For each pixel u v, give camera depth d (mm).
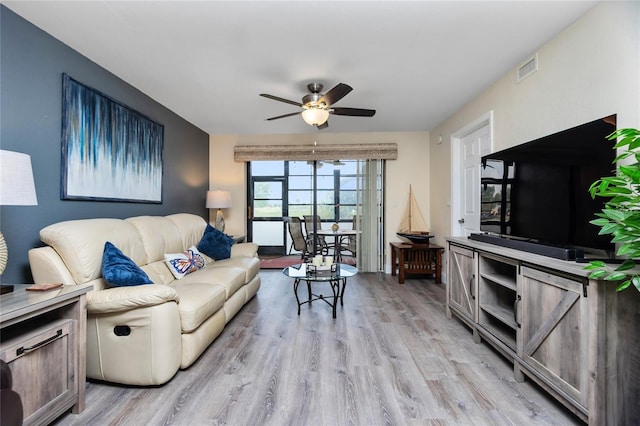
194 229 3504
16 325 1409
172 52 2330
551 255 1661
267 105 3533
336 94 2510
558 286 1499
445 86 2986
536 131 2334
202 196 4660
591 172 1610
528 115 2424
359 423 1458
